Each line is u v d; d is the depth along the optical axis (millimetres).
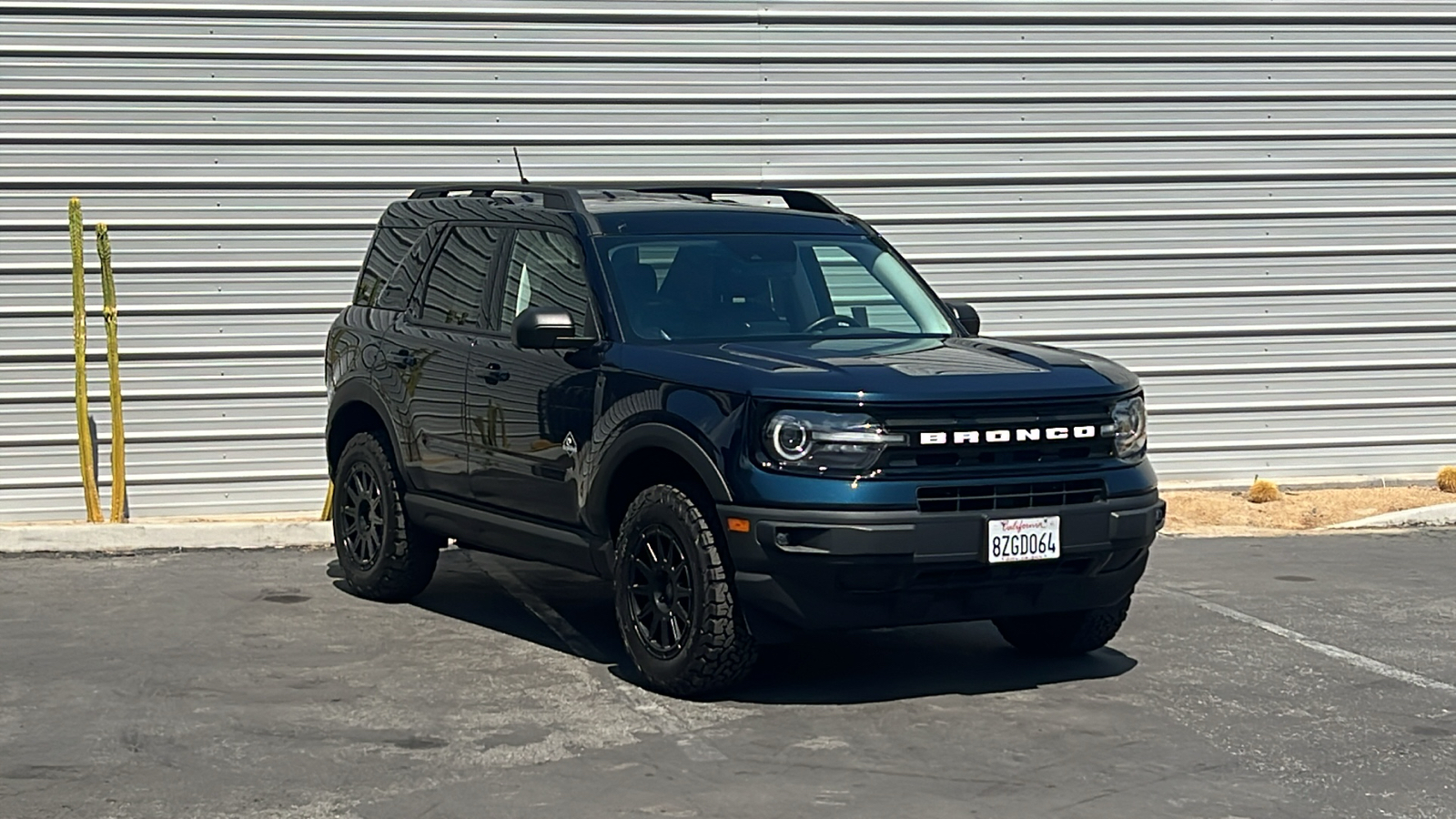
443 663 7348
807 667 7348
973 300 12258
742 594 6445
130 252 11242
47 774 5723
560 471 7309
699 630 6535
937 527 6332
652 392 6828
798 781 5660
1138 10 12250
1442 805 5434
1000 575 6539
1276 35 12430
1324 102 12555
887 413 6398
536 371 7484
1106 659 7512
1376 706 6684
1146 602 8820
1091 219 12336
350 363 8883
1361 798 5508
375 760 5883
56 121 11102
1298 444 12750
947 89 12062
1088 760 5922
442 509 8164
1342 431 12789
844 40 11914
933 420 6449
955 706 6660
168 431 11367
